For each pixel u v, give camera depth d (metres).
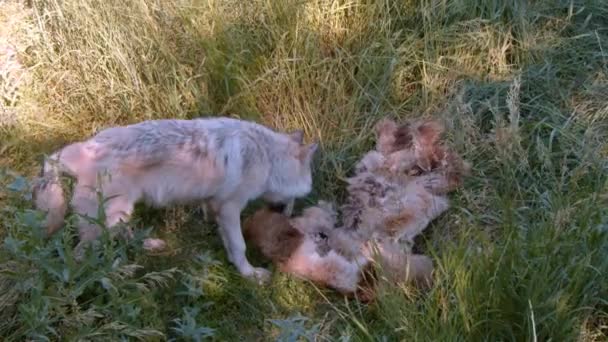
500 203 3.95
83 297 3.55
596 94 4.45
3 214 3.88
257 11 4.70
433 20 4.74
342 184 4.35
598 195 3.79
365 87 4.57
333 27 4.73
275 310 3.82
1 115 4.61
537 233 3.62
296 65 4.58
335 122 4.48
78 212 3.66
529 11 4.75
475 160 4.28
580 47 4.66
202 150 3.82
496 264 3.46
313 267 3.85
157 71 4.60
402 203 4.02
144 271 3.89
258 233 4.01
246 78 4.56
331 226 4.10
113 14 4.72
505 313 3.44
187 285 3.70
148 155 3.74
